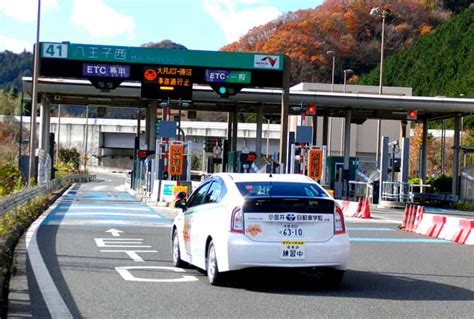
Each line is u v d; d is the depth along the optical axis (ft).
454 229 67.51
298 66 410.93
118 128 330.75
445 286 38.42
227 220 35.50
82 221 75.97
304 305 31.94
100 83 115.96
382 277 41.42
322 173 118.01
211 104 174.70
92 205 108.88
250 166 154.40
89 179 286.05
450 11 439.22
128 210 98.07
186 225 41.83
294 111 157.79
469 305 32.78
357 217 99.04
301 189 37.14
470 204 148.05
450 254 55.31
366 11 429.79
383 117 180.45
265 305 31.81
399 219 97.45
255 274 41.57
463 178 152.97
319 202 35.81
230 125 194.29
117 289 35.17
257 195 35.78
